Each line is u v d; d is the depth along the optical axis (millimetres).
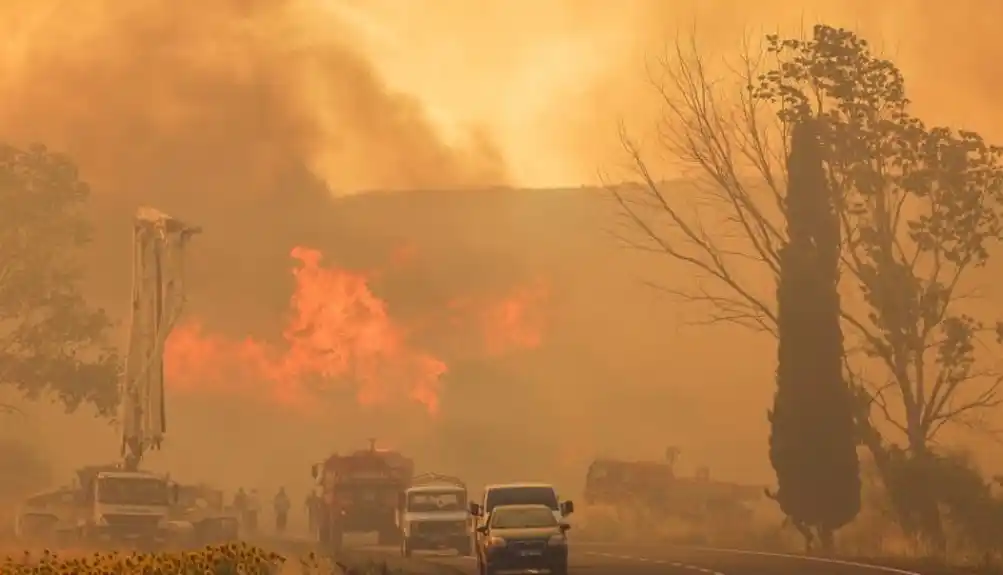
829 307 145500
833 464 143000
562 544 109562
